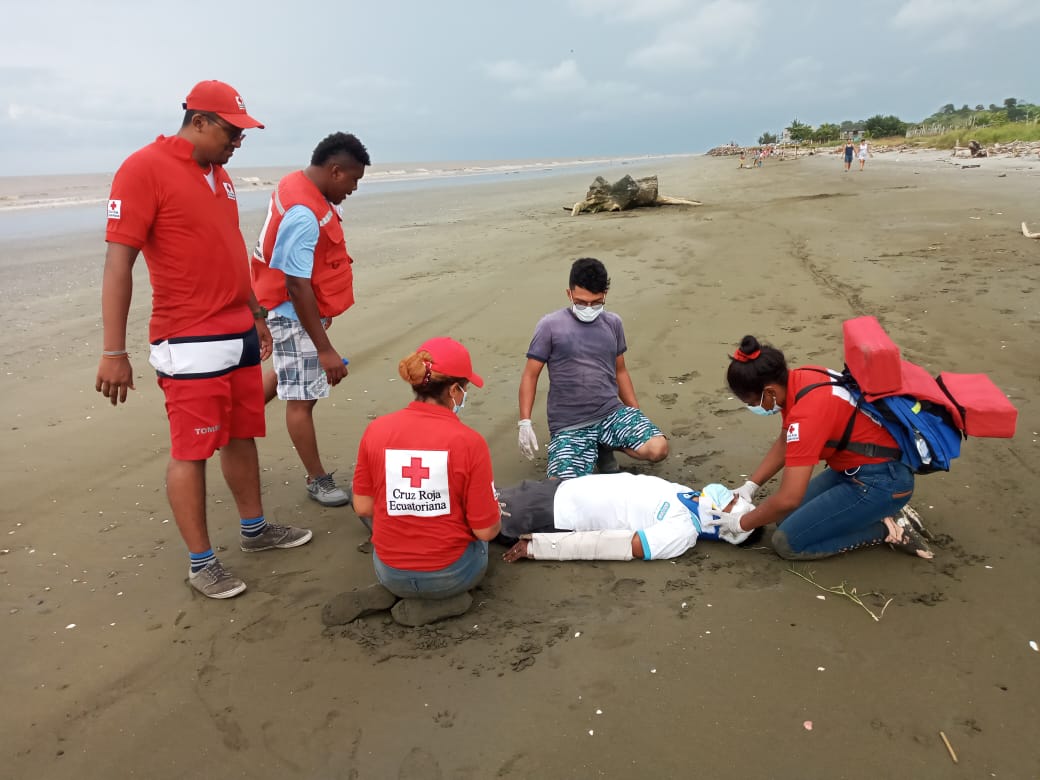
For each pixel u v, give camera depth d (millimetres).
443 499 2777
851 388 3025
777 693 2502
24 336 8094
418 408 2809
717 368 6027
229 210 3230
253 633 3002
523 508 3566
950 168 27266
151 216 2926
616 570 3355
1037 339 5902
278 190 3752
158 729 2492
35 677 2777
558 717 2451
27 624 3115
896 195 16500
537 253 11781
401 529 2838
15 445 5117
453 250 12844
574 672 2668
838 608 2947
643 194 18234
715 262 9930
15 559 3652
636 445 4055
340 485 4336
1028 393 4914
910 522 3367
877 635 2766
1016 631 2727
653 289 8672
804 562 3297
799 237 11336
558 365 4180
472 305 8562
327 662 2801
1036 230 10422
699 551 3471
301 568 3498
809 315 7219
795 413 3018
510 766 2260
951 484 3879
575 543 3383
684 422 5035
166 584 3402
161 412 5734
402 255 12625
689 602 3059
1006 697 2416
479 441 2773
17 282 11523
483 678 2664
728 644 2770
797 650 2709
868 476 3057
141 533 3895
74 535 3881
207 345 3107
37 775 2314
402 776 2246
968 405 2967
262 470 4633
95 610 3201
